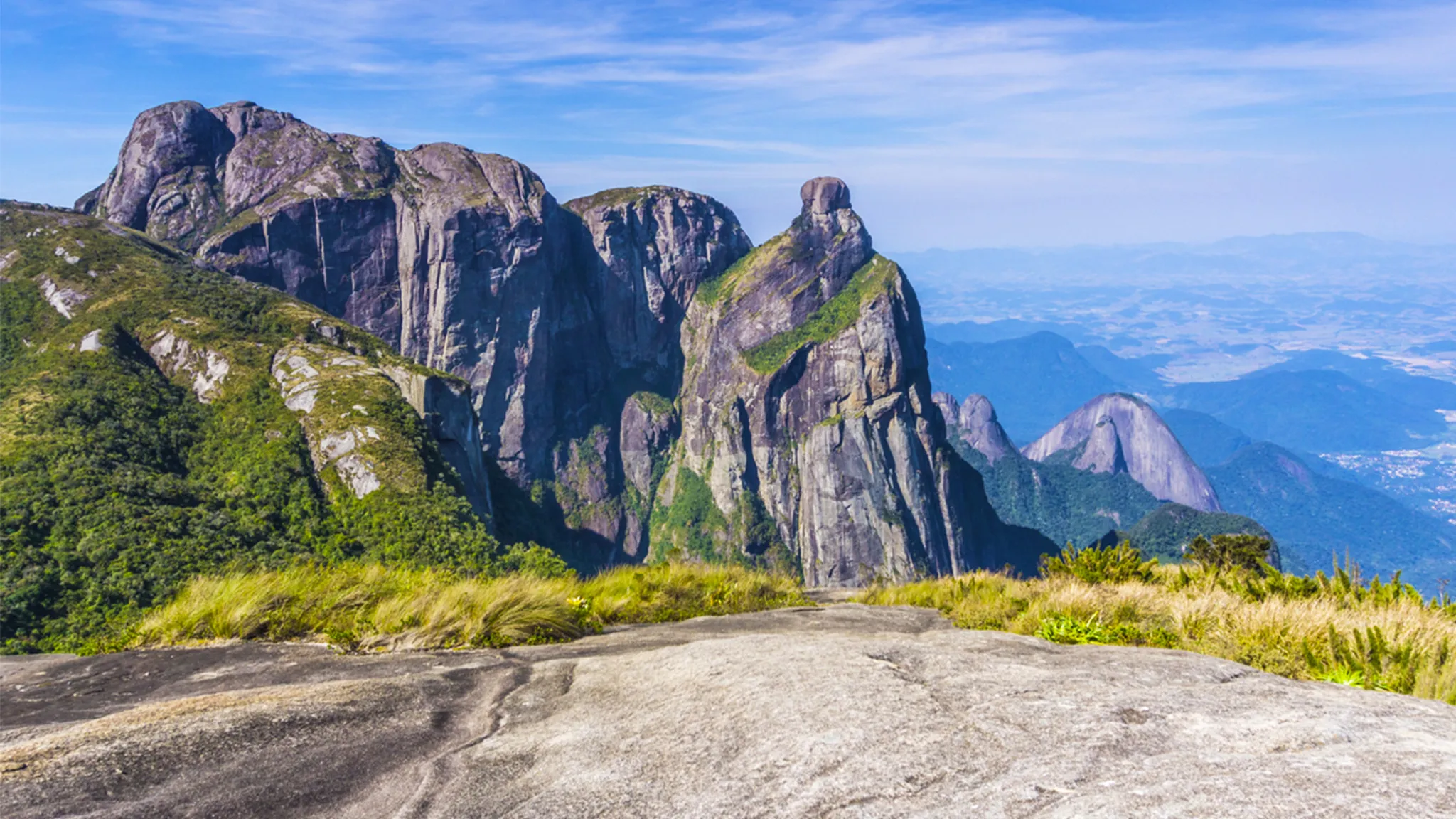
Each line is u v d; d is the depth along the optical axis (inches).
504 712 226.8
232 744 195.8
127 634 357.4
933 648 260.2
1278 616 390.0
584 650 344.8
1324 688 195.5
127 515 3147.1
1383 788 125.2
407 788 174.4
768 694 207.8
